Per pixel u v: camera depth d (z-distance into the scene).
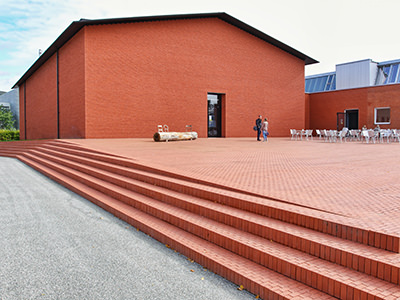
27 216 5.36
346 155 9.70
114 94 17.98
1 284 2.98
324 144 15.85
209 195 4.65
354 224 2.96
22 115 31.47
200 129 21.47
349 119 29.55
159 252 3.80
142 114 18.97
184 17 20.28
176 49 20.27
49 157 12.37
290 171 6.28
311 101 32.28
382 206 3.61
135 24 18.66
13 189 7.80
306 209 3.55
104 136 17.69
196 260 3.49
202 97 21.52
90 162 9.17
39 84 25.58
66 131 19.86
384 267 2.41
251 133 24.34
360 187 4.71
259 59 24.72
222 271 3.12
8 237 4.31
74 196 7.06
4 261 3.52
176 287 2.94
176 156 8.86
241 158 8.58
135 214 5.05
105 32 17.66
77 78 17.94
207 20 21.62
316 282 2.59
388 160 8.30
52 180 9.27
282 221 3.57
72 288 2.92
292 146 13.95
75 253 3.76
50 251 3.82
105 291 2.87
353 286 2.34
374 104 27.12
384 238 2.68
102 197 6.36
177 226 4.36
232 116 23.22
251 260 3.20
